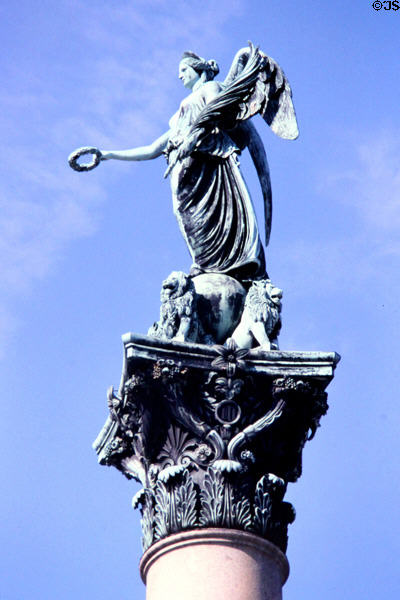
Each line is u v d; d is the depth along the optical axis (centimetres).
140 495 2245
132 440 2305
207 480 2153
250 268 2408
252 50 2527
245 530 2128
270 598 2092
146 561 2170
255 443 2195
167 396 2177
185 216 2456
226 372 2188
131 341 2156
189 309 2297
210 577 2083
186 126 2509
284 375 2195
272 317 2339
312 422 2239
